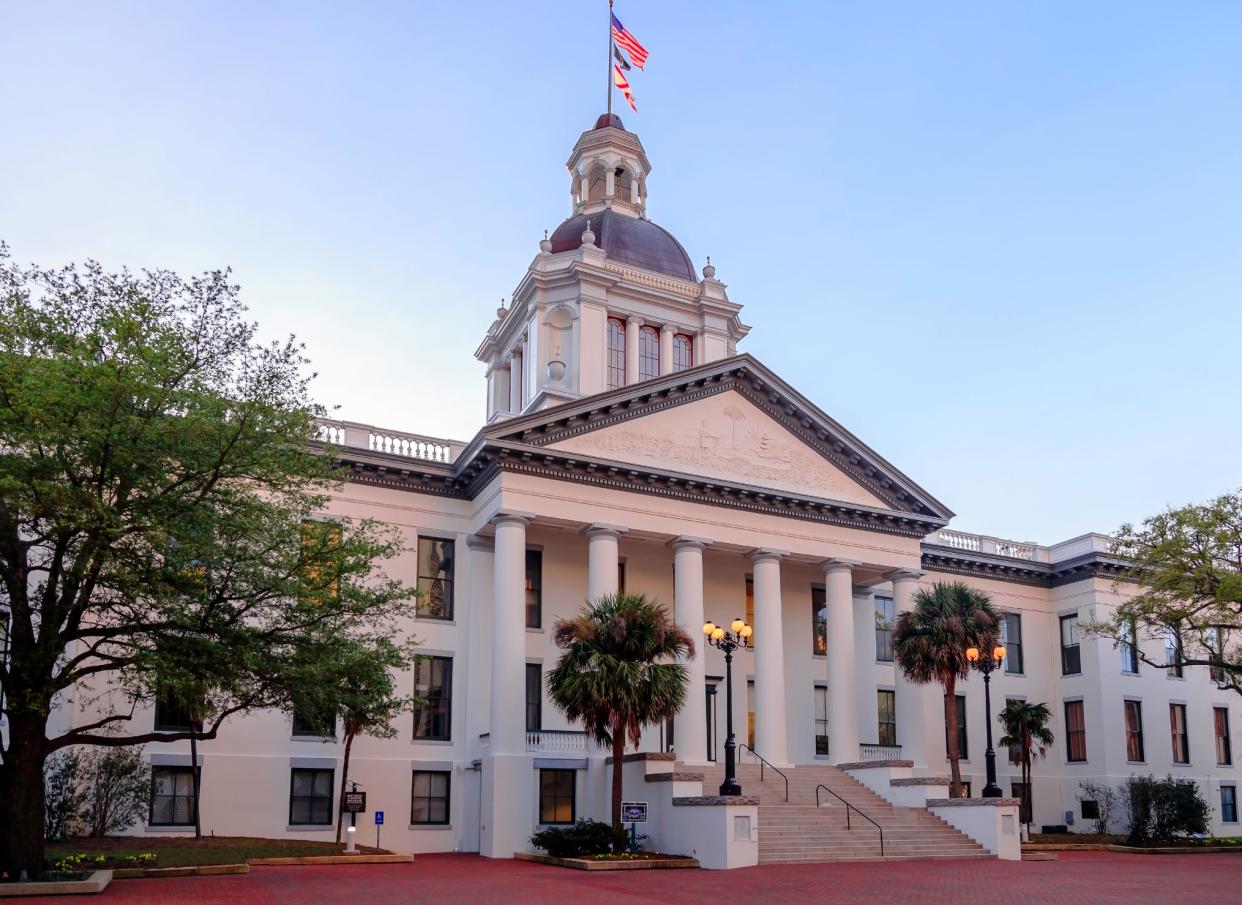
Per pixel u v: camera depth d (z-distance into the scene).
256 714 36.16
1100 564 53.72
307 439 29.05
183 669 22.78
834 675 42.88
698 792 32.94
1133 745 52.66
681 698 31.69
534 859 32.41
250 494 26.52
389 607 31.03
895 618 42.16
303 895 21.22
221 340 24.98
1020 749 49.62
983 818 35.12
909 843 34.09
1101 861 35.03
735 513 42.12
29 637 22.92
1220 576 41.84
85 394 21.70
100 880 21.53
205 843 31.08
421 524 40.19
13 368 21.41
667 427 41.47
